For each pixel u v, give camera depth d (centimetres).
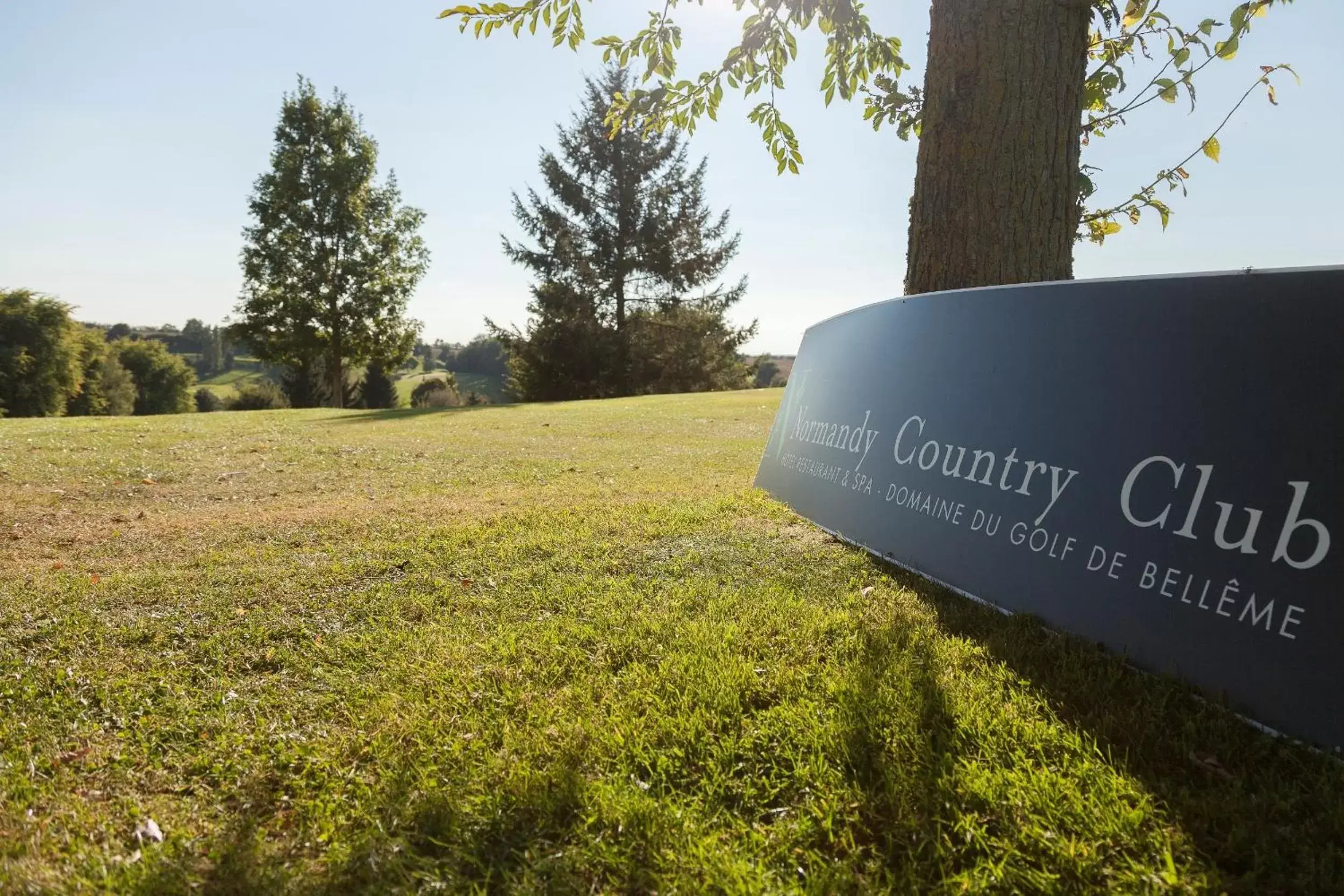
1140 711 278
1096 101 570
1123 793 232
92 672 351
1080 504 353
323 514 688
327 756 277
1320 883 195
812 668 327
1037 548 369
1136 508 325
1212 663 280
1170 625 298
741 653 343
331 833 235
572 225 4362
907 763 253
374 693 325
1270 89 487
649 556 510
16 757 281
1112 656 315
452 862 218
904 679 308
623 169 4375
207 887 214
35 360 4588
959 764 249
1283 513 271
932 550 438
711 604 406
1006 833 219
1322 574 256
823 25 561
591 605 416
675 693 307
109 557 554
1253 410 290
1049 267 493
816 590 430
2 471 895
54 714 313
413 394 5922
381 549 544
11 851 228
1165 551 308
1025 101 483
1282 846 209
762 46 549
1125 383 346
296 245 3816
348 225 3912
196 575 491
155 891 211
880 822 230
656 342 4450
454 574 483
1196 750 257
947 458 448
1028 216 488
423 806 241
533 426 1595
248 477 930
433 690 324
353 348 3981
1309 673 251
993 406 423
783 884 206
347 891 210
